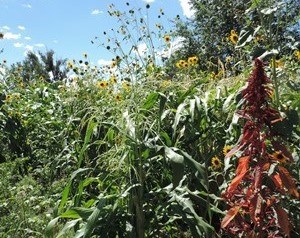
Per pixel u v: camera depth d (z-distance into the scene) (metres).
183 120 2.87
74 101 4.50
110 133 2.64
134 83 2.89
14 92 6.60
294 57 3.86
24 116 5.71
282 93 2.88
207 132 2.94
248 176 2.14
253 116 2.07
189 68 4.45
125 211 2.47
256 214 2.16
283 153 2.09
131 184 2.43
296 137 2.45
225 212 2.46
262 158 2.08
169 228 2.78
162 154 2.45
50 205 3.71
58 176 4.61
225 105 2.81
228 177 2.83
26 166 5.12
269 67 2.74
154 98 2.61
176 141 2.76
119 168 2.36
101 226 2.38
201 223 2.32
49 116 5.44
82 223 2.48
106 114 3.20
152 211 2.48
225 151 2.68
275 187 2.19
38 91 6.44
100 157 2.68
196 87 3.37
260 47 2.52
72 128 4.31
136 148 2.43
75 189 3.37
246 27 2.59
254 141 2.07
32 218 3.31
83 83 4.83
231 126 2.66
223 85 3.31
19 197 3.69
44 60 20.39
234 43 4.03
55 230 3.21
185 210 2.36
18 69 7.85
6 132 5.29
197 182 2.79
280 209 2.10
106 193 2.67
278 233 2.28
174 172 2.30
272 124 2.13
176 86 3.19
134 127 2.43
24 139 5.42
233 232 2.29
